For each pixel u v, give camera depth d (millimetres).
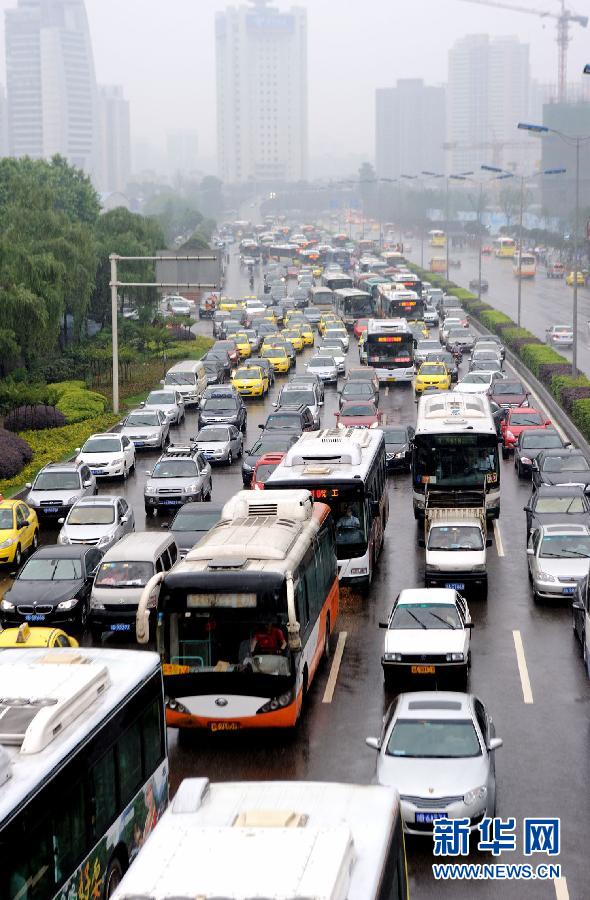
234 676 38062
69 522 64562
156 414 99312
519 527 69250
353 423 92125
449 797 30922
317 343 172000
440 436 67625
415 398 120562
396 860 19781
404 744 32875
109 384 133875
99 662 28531
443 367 123625
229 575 38156
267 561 39125
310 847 17297
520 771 36281
